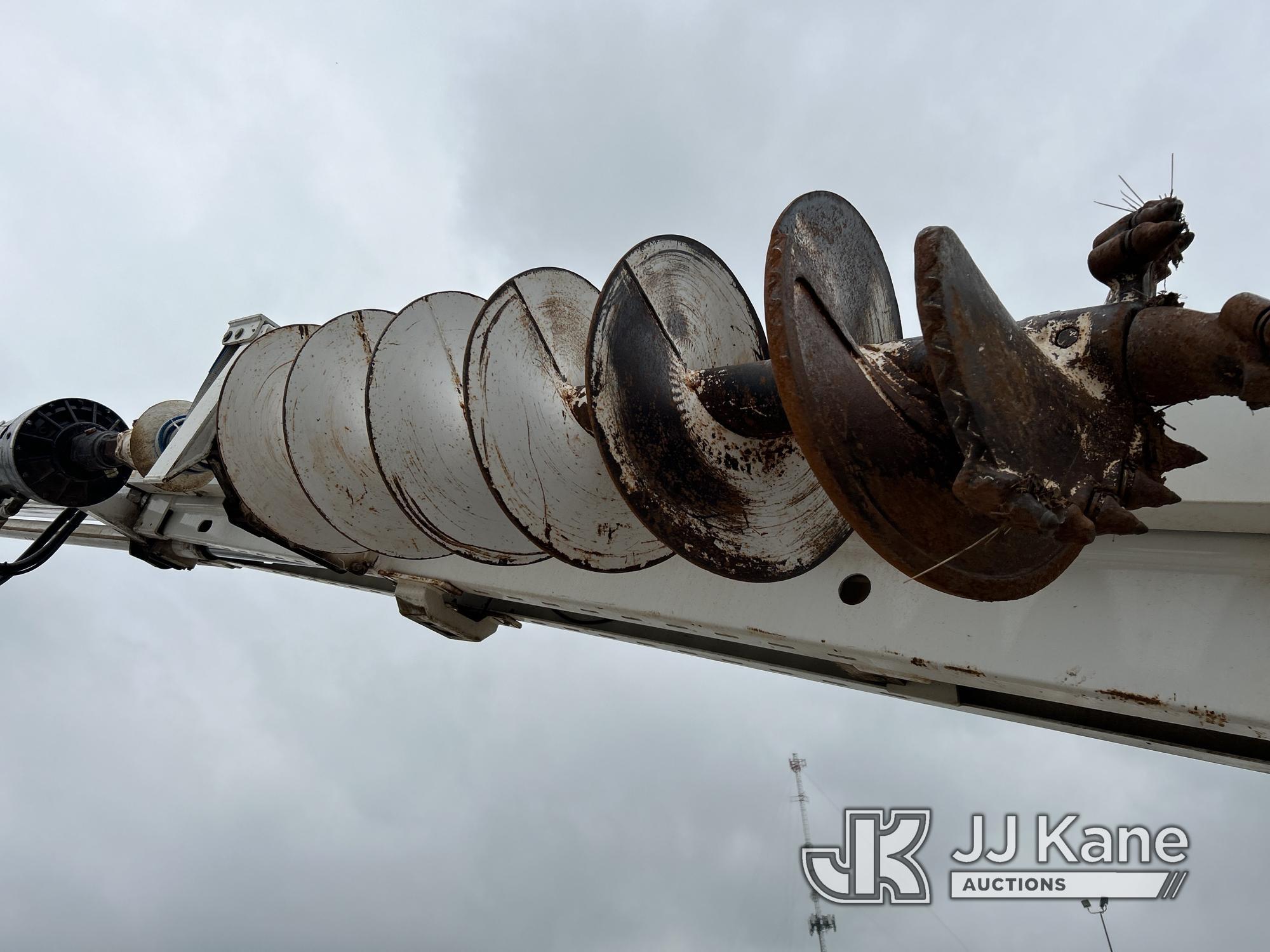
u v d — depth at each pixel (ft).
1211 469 8.50
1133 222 6.74
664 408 9.71
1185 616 8.86
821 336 6.92
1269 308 5.29
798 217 7.70
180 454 18.38
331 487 15.33
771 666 14.12
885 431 6.64
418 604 17.81
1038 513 5.46
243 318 20.56
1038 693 9.82
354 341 16.29
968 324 5.73
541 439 11.64
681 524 9.18
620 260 9.91
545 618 17.56
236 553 22.89
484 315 11.67
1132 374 6.29
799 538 10.00
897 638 10.55
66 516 22.65
